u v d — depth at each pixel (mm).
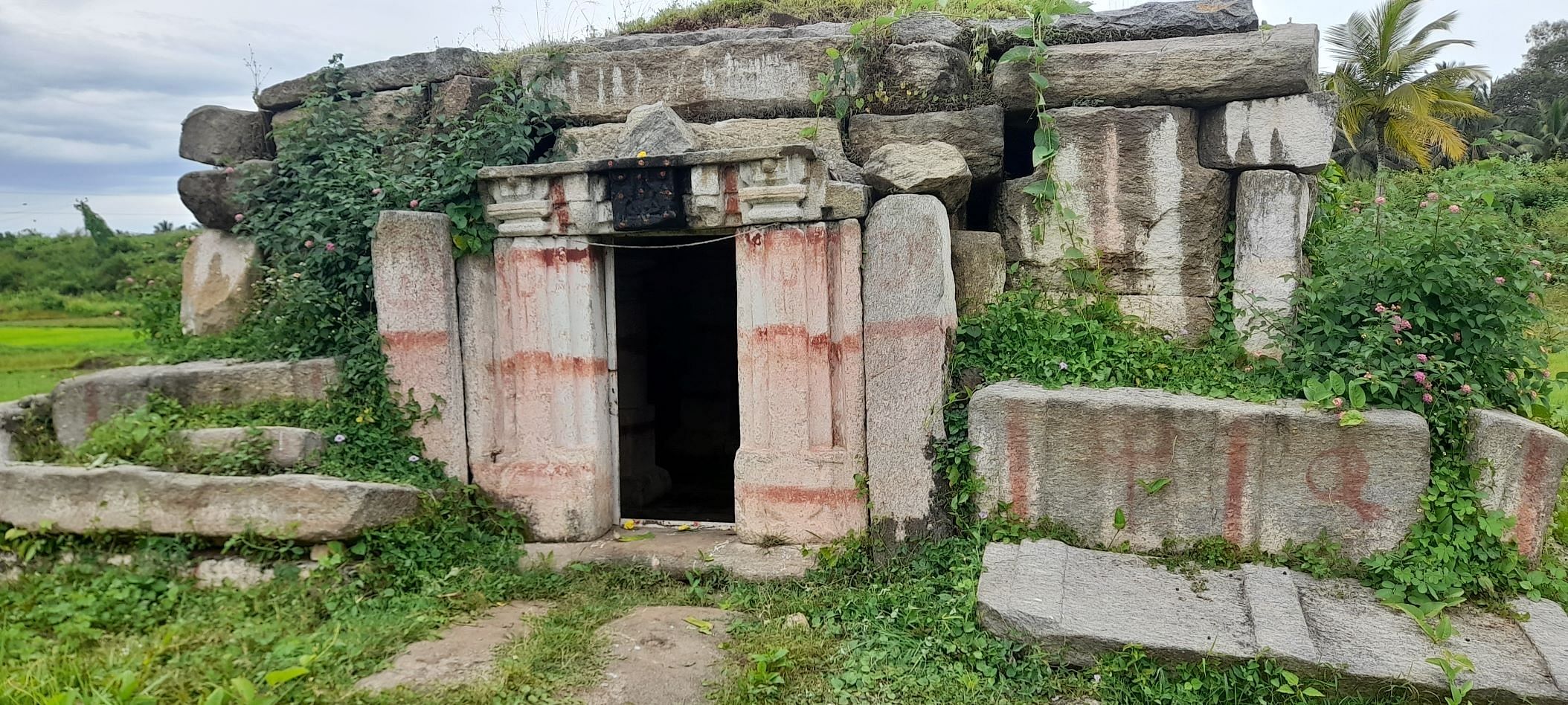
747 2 7000
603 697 3574
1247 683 3611
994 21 5695
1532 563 4109
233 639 3895
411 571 4594
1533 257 4445
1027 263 5320
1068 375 4730
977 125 5223
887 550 4734
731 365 8828
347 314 5352
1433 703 3488
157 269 6922
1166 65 5070
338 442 4934
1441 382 4254
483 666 3768
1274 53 4898
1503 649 3658
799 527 4898
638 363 7496
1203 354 4965
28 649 3750
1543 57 33250
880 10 6605
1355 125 17578
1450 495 4078
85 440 5035
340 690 3500
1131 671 3711
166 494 4480
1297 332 4730
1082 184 5199
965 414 4723
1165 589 4094
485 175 5008
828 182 4746
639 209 4887
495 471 5238
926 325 4637
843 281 4797
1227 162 5090
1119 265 5199
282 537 4418
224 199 6227
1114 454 4402
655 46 5938
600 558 4973
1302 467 4227
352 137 5879
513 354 5246
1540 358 4574
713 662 3861
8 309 11570
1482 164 5309
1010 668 3785
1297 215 4969
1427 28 17156
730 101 5551
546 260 5121
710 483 8195
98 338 9008
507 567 4859
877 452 4742
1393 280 4461
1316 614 3902
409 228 5043
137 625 4113
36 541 4605
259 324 5758
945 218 4691
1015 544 4445
